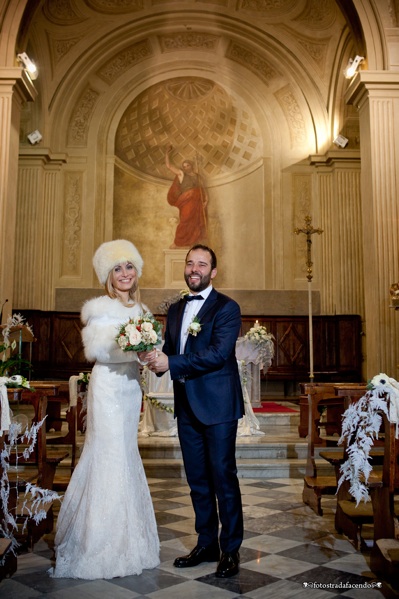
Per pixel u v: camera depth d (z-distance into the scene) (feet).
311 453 16.35
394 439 10.41
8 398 11.34
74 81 44.04
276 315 42.60
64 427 26.78
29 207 42.45
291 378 41.83
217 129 47.88
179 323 11.58
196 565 10.84
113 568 10.07
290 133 45.78
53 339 41.01
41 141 43.14
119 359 10.77
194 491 11.14
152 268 46.42
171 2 41.86
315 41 43.11
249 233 46.19
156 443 21.88
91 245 44.27
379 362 26.58
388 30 28.45
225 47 44.86
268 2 41.63
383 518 10.64
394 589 9.04
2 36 28.37
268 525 13.78
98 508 10.30
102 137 45.47
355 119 44.04
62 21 41.68
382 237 27.25
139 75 45.55
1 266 27.14
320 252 44.42
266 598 9.18
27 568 10.65
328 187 44.70
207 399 10.66
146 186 47.52
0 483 10.99
